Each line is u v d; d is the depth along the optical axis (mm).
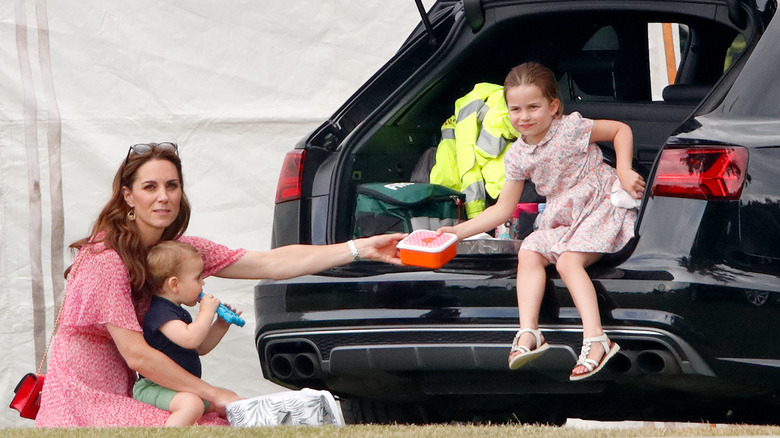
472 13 15961
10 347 24609
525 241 13516
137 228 13766
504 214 14250
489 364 13484
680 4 14742
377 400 16062
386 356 13938
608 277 12961
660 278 12672
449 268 13852
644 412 15258
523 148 14016
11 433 11305
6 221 24688
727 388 12797
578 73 17844
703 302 12508
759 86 13219
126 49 24859
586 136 13703
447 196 16156
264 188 24500
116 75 24844
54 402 13266
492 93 16703
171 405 13203
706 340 12547
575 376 12633
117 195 13766
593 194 13609
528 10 15711
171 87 24812
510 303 13422
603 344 12672
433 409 16500
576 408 15406
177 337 13336
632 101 16719
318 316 14391
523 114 13750
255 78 24719
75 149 24719
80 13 24938
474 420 16578
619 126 13836
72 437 10742
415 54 17312
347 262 14281
